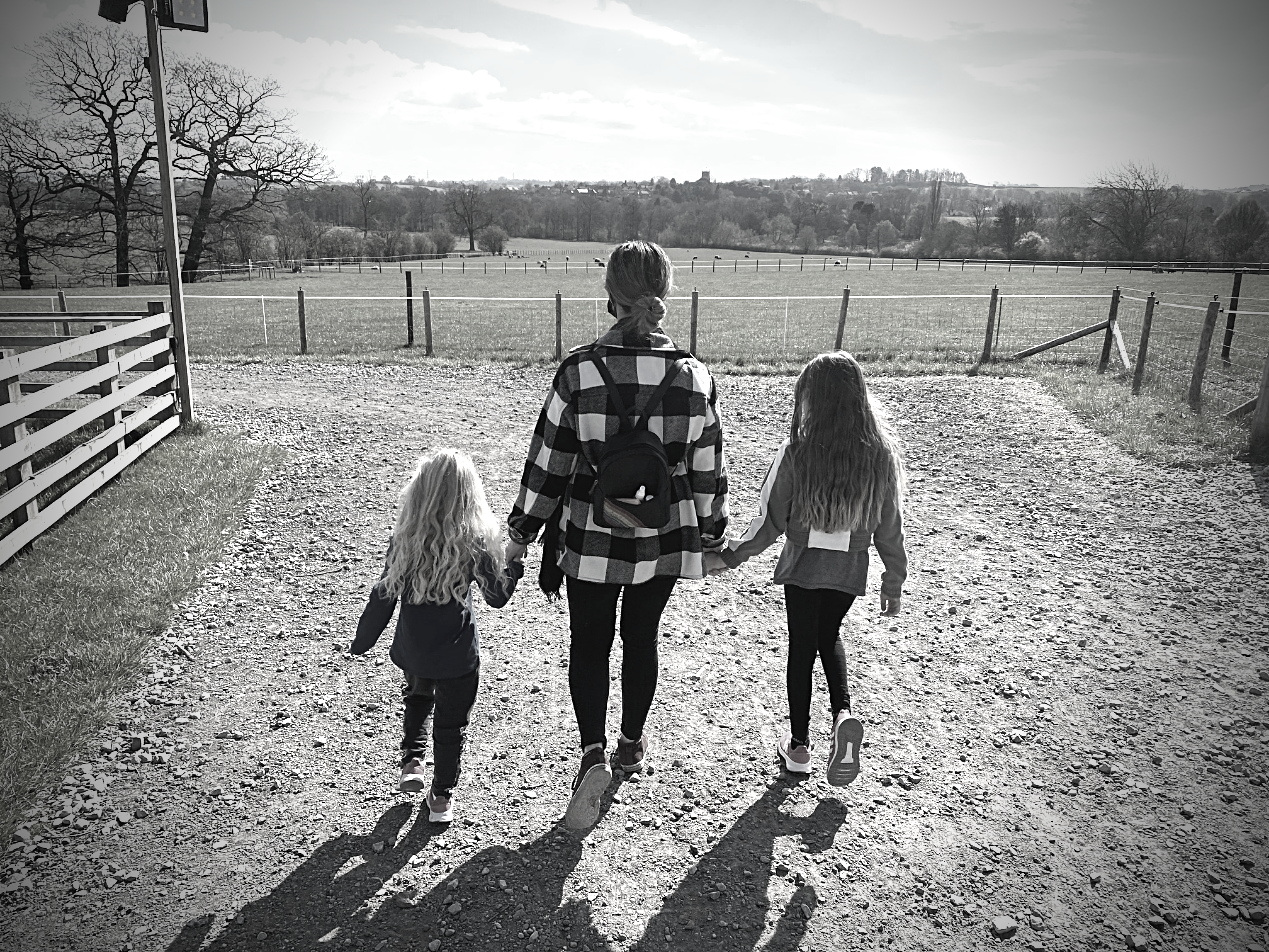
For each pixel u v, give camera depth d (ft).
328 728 13.57
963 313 84.07
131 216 148.56
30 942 9.35
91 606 17.01
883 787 12.12
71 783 12.11
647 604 9.64
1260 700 14.28
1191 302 98.99
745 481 26.91
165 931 9.52
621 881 10.28
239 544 20.93
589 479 9.21
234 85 147.54
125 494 23.73
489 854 10.75
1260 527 22.08
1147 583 19.08
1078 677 15.11
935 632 16.88
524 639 16.62
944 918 9.74
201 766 12.56
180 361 30.73
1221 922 9.63
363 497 24.44
